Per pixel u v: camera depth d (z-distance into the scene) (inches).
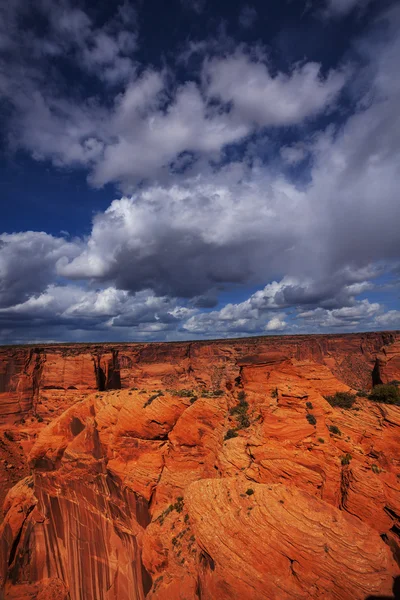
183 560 901.8
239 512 798.5
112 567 1261.1
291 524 735.7
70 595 1416.1
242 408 1107.9
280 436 929.5
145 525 1161.4
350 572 661.3
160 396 1331.2
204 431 1195.3
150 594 912.3
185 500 933.2
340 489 826.2
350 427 945.5
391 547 733.3
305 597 668.1
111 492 1317.7
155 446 1270.9
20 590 1454.2
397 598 624.4
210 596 753.0
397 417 924.6
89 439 1440.7
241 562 733.9
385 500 762.8
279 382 1115.3
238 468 930.7
